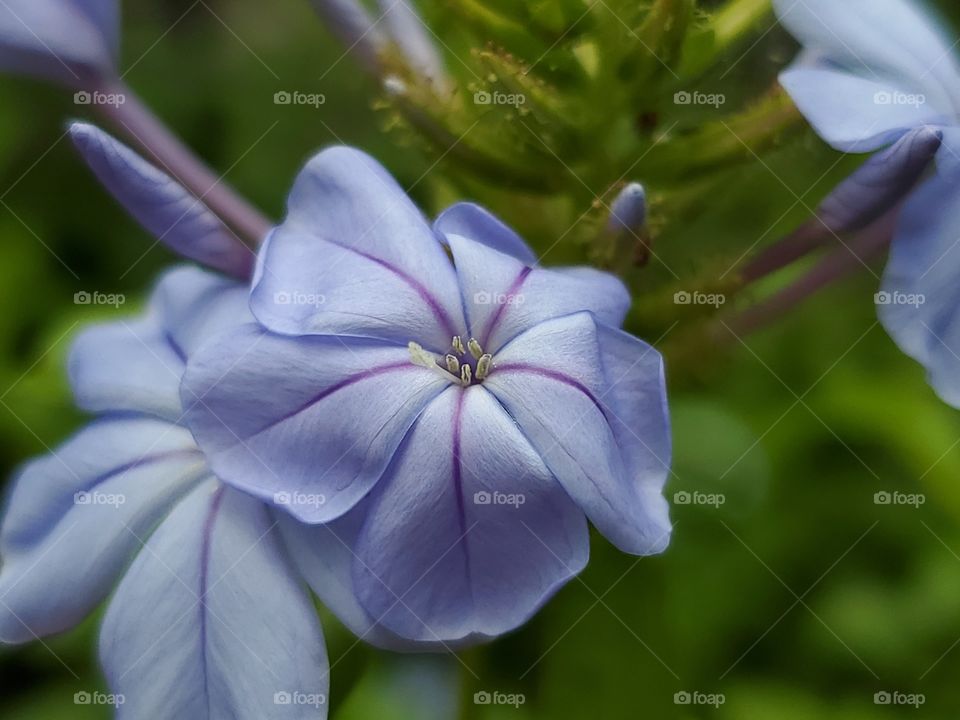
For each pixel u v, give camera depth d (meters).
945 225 0.08
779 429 0.12
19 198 0.14
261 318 0.07
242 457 0.07
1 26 0.08
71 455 0.08
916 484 0.12
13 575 0.08
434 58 0.09
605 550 0.09
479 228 0.08
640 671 0.09
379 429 0.07
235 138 0.15
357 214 0.08
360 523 0.07
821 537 0.12
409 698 0.11
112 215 0.14
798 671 0.12
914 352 0.08
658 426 0.07
